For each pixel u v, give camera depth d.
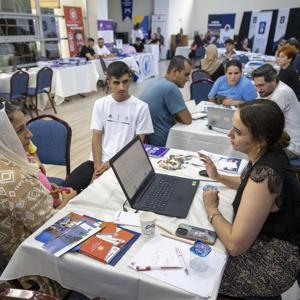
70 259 0.96
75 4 8.41
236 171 1.60
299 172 2.20
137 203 1.28
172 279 0.88
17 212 1.12
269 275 1.11
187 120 2.46
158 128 2.45
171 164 1.67
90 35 8.85
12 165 1.17
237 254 0.98
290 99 2.32
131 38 12.48
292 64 3.71
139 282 0.89
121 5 13.46
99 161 2.11
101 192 1.37
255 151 1.08
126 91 2.05
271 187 0.97
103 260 0.95
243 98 3.02
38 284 1.23
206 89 3.76
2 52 6.55
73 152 3.67
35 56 7.42
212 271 0.91
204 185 1.45
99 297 0.98
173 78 2.47
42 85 5.11
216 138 2.22
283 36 10.58
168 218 1.19
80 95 6.73
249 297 1.14
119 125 2.10
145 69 8.95
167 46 13.47
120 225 1.13
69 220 1.15
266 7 12.14
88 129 4.48
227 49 6.68
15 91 4.61
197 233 1.08
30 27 7.18
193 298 0.84
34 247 1.00
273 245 1.12
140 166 1.43
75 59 6.73
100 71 7.17
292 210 1.08
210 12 13.55
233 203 1.21
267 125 1.02
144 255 0.97
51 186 1.64
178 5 13.40
